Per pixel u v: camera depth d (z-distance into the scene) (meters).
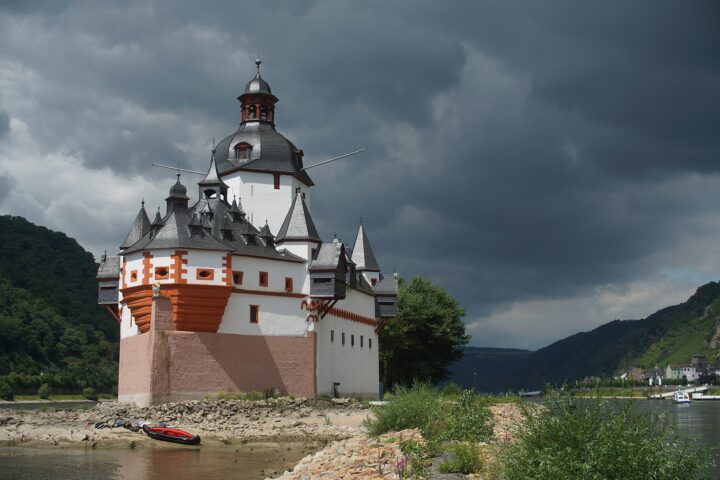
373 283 92.75
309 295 71.69
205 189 74.94
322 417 61.41
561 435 20.75
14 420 59.47
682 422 75.25
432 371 107.75
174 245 63.59
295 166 83.88
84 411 67.00
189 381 63.78
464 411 34.16
